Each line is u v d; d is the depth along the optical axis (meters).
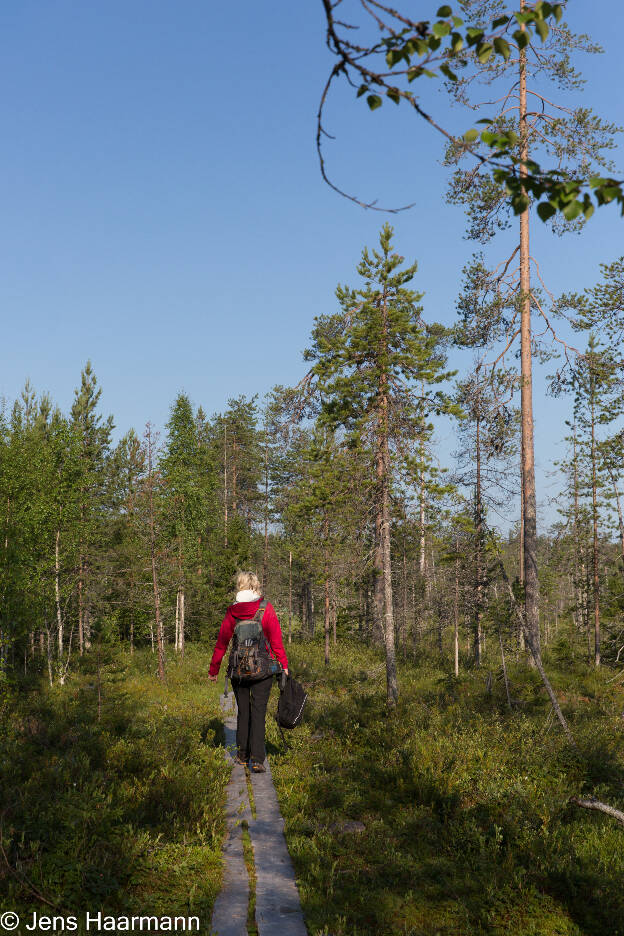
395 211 2.39
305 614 51.06
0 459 23.84
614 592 29.67
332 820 6.82
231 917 4.50
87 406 40.56
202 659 36.72
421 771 8.11
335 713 13.52
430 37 2.56
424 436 17.67
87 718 13.57
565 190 2.71
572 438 31.17
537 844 6.18
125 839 5.35
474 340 19.62
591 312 17.34
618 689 20.66
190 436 49.03
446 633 38.06
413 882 5.44
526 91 18.52
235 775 8.57
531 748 9.45
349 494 18.41
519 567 26.17
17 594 20.27
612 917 4.93
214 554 48.28
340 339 18.70
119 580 32.78
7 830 4.99
